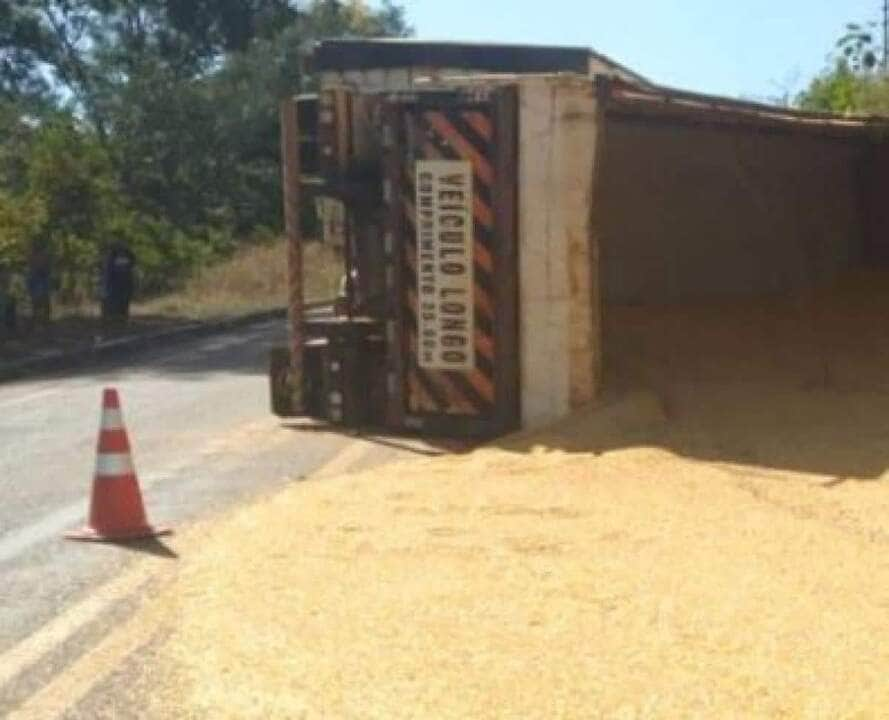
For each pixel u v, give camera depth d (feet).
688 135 49.42
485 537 24.31
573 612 19.89
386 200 36.58
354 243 39.32
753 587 20.83
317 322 39.17
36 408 48.08
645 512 25.77
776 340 43.70
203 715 16.88
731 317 46.98
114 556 25.22
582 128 34.83
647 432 33.01
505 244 35.32
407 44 48.91
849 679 17.01
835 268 57.82
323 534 24.97
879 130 54.29
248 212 160.25
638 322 44.86
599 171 35.40
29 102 118.01
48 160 87.76
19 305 90.74
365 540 24.40
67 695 18.04
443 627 19.44
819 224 56.95
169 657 19.31
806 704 16.28
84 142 90.53
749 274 53.16
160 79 152.76
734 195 52.60
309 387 39.78
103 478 26.76
